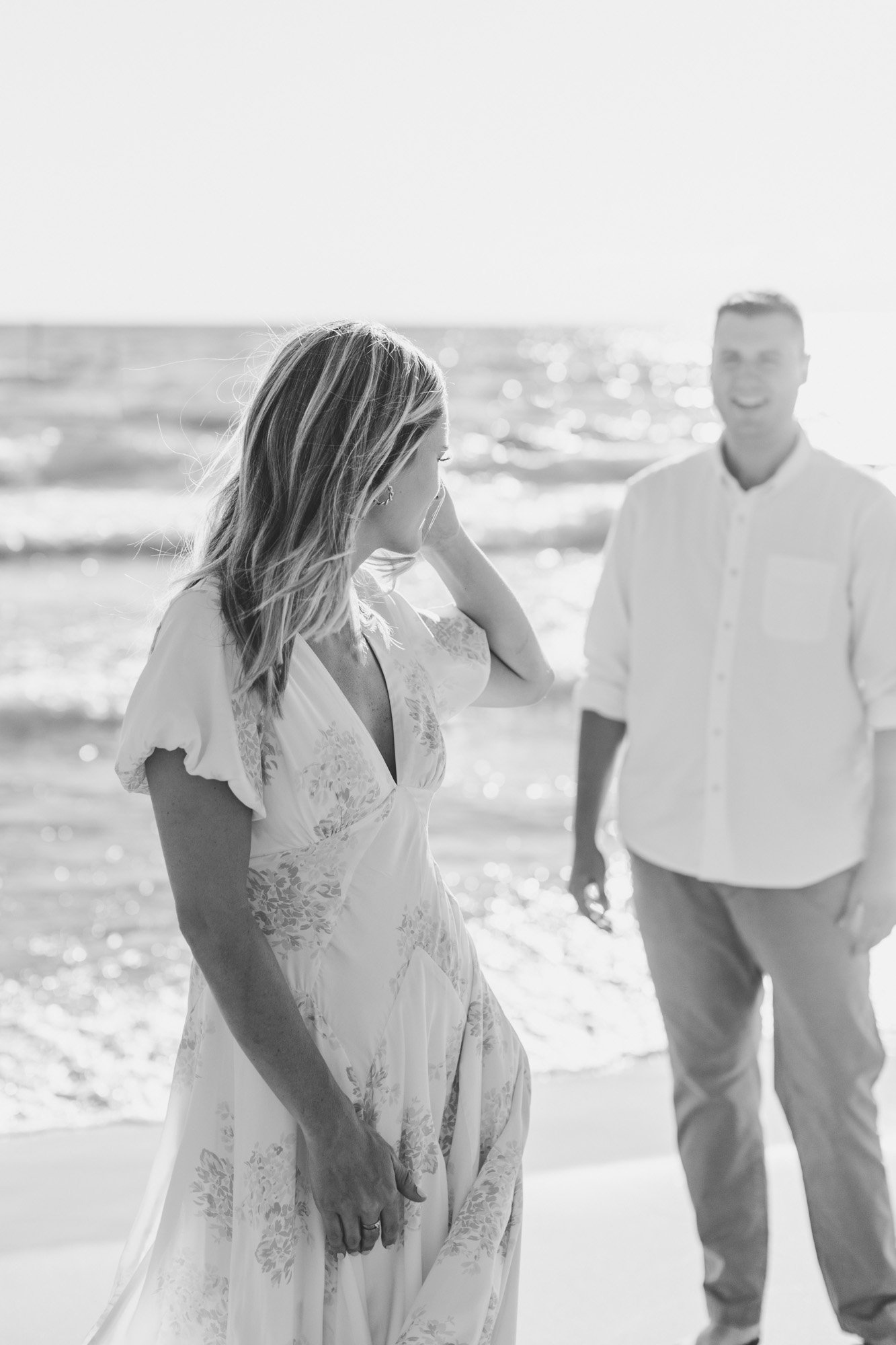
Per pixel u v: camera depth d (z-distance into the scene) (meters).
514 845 6.76
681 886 2.44
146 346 33.19
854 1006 2.33
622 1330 2.53
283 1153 1.45
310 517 1.46
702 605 2.41
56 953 5.23
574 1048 4.23
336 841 1.49
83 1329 2.51
